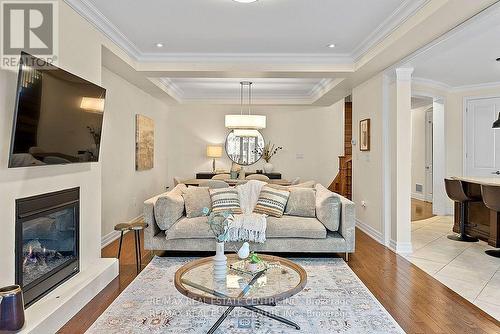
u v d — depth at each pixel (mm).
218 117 8672
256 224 3916
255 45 4418
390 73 4574
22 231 2361
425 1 2953
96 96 3158
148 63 4848
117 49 4090
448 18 2965
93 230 3381
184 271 2619
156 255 4195
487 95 6602
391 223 4629
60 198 2785
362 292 3098
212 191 4457
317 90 7133
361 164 5648
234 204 4375
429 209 7793
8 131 2254
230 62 4836
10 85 2295
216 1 3158
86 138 3031
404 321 2576
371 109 5176
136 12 3396
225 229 2590
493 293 3107
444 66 5332
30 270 2527
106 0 3125
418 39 3494
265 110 8688
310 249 3951
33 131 2285
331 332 2402
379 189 4887
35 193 2486
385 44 3820
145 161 6523
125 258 4117
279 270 2643
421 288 3211
